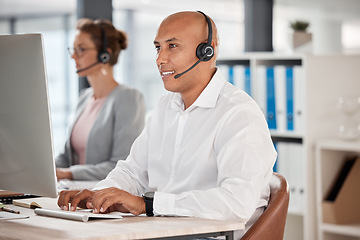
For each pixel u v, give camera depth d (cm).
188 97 221
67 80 461
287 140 424
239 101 210
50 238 144
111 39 347
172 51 212
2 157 181
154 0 605
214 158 210
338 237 400
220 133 207
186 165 214
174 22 212
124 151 331
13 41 171
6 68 173
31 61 168
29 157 174
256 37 506
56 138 454
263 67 434
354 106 392
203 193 185
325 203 385
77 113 353
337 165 403
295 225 427
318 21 465
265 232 190
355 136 391
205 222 169
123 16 616
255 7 505
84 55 342
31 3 471
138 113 337
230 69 451
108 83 345
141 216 185
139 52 627
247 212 185
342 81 407
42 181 174
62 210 188
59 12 468
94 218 174
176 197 186
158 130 233
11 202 213
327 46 460
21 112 173
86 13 398
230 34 532
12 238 148
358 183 391
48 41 476
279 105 430
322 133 405
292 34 426
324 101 404
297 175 421
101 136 336
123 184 230
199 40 213
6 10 466
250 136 198
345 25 450
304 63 397
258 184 191
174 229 157
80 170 320
